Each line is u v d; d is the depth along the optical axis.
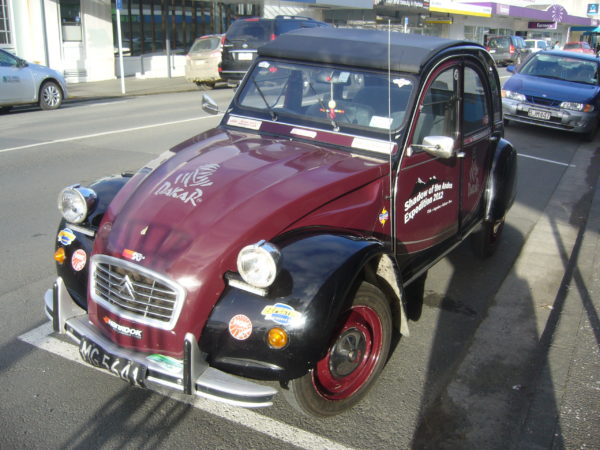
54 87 14.43
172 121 12.53
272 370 2.79
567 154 11.09
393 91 3.81
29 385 3.55
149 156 9.20
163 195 3.25
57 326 3.29
